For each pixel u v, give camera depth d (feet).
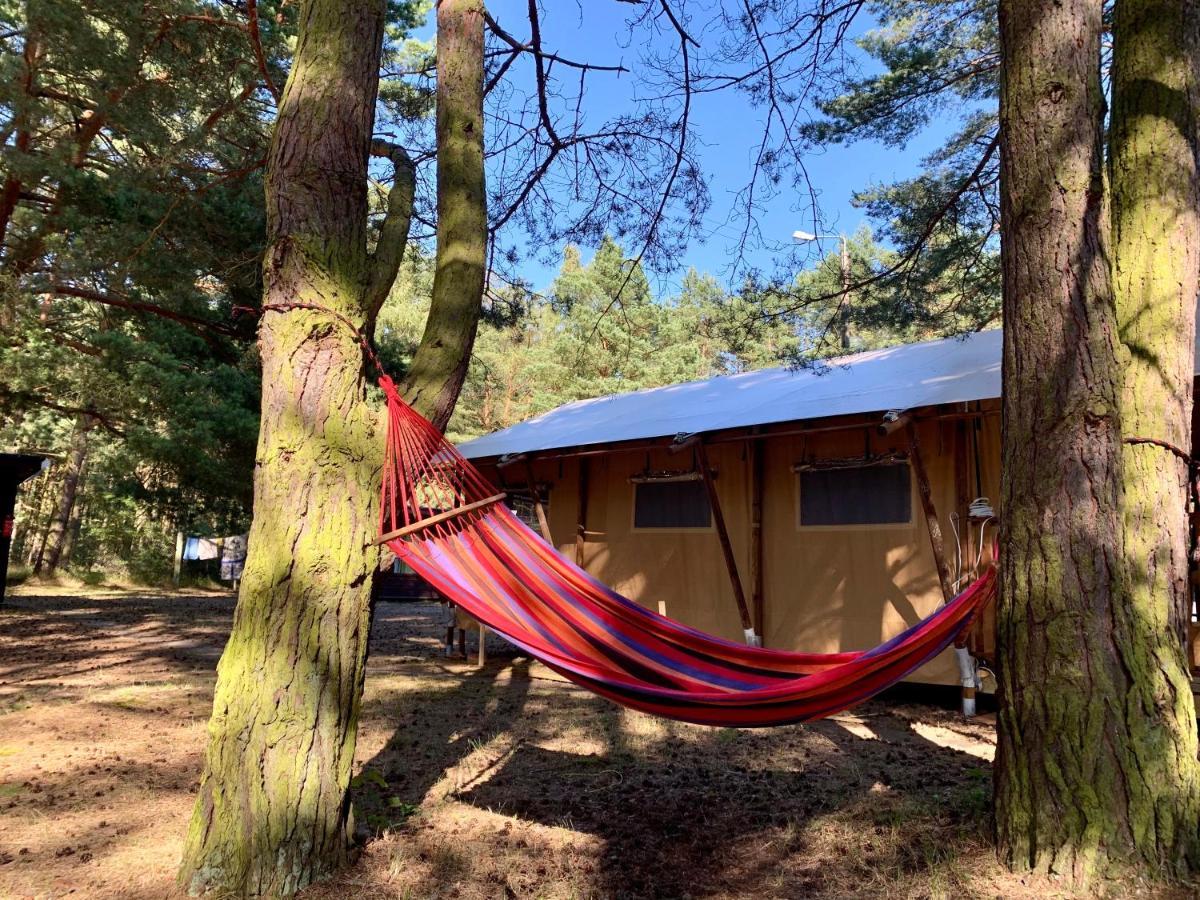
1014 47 11.00
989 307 29.17
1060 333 10.37
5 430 67.72
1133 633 9.89
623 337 75.72
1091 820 9.52
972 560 20.59
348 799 10.57
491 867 10.68
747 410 23.75
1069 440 10.23
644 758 16.24
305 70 11.22
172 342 44.34
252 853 9.47
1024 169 10.78
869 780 14.51
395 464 11.14
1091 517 10.09
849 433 23.25
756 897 9.88
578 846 11.48
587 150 22.94
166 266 36.60
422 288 32.58
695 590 25.90
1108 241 10.63
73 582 66.95
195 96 33.40
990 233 25.40
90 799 13.12
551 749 16.98
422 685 24.57
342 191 11.15
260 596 10.00
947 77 29.35
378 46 11.86
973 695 19.98
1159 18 11.82
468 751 16.78
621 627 12.76
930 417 19.65
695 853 11.25
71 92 34.63
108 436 57.67
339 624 10.34
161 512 57.26
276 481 10.24
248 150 34.68
